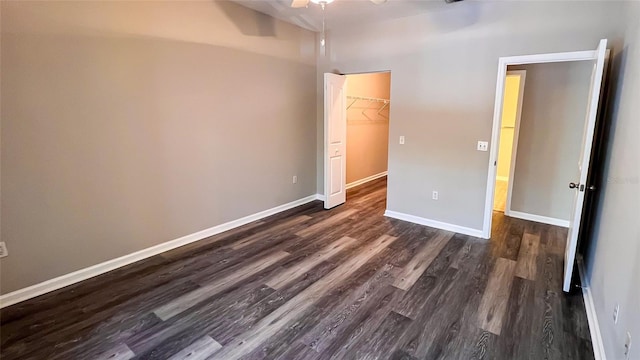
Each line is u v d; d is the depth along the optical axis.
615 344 1.63
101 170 2.73
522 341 2.01
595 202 2.69
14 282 2.37
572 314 2.27
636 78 1.89
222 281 2.72
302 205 4.94
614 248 1.88
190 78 3.27
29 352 1.91
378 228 3.96
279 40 4.18
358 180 6.34
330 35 4.59
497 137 3.44
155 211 3.16
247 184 4.06
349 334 2.08
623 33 2.46
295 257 3.17
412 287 2.63
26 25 2.23
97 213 2.75
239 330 2.12
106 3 2.61
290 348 1.96
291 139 4.62
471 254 3.22
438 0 3.29
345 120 4.86
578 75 3.70
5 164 2.24
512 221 4.20
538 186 4.12
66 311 2.30
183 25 3.14
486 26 3.33
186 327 2.14
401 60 3.97
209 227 3.68
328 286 2.65
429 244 3.48
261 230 3.88
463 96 3.58
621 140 2.08
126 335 2.06
